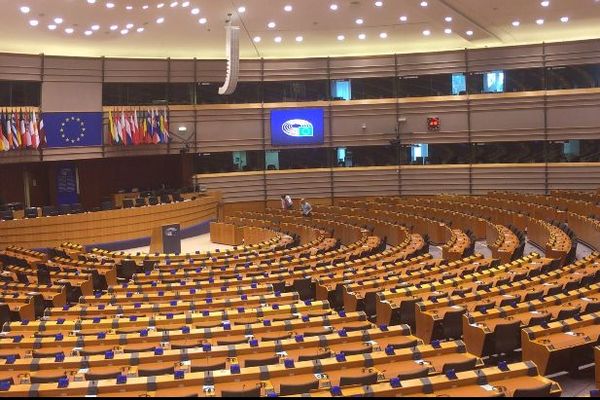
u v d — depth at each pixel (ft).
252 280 69.05
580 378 44.93
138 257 87.10
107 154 123.75
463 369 39.17
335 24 115.65
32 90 118.01
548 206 111.24
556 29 122.72
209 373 38.70
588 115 126.52
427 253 85.30
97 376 39.73
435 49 135.03
